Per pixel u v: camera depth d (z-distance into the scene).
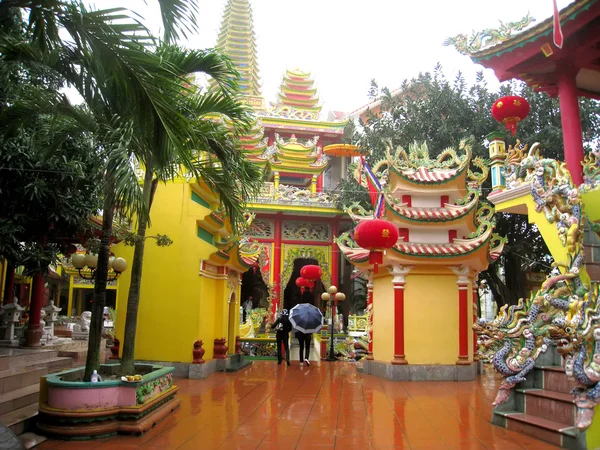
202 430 7.35
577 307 6.38
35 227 10.39
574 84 11.26
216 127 9.43
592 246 9.07
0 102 7.64
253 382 12.49
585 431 6.12
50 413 6.89
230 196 9.98
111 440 6.76
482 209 14.43
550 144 20.23
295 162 33.66
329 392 11.14
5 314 13.95
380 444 6.67
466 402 9.97
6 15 6.52
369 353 15.24
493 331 7.85
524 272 23.39
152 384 7.89
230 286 16.09
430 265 13.96
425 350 13.65
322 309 36.00
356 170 16.20
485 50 11.54
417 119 23.39
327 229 32.28
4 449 5.37
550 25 10.30
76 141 9.37
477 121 22.03
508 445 6.59
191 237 13.27
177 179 13.46
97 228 11.47
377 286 15.12
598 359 6.07
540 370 7.75
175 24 6.65
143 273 13.19
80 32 5.50
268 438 6.92
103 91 6.41
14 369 9.91
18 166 8.70
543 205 8.39
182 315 13.03
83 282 35.78
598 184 9.77
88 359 7.77
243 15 39.50
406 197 14.95
